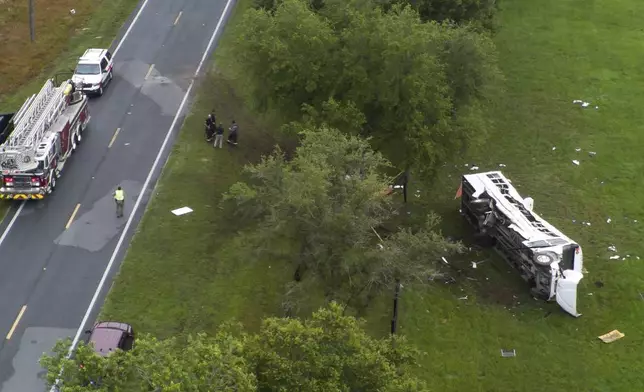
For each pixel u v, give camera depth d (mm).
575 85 51969
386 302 32812
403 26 35375
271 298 32406
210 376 18250
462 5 44000
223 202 37938
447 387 29000
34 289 32156
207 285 32844
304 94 37344
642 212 39688
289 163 33281
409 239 28016
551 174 42750
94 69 46688
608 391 29234
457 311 32688
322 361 19750
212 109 46156
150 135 43344
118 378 18344
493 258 35938
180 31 55250
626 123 47969
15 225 35781
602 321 32562
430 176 36438
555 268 32500
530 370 30016
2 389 27453
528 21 60469
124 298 31812
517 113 48344
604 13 62469
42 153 36625
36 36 52594
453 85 37188
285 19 37344
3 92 46469
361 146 28969
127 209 37219
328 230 26500
